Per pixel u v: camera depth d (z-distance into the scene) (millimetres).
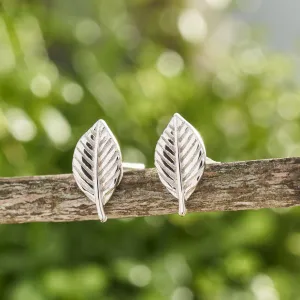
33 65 212
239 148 235
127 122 221
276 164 124
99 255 207
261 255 231
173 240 215
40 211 129
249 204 124
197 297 205
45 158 204
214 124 236
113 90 226
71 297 181
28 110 199
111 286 204
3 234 202
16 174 197
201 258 209
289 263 228
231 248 208
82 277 182
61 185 129
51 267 197
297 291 212
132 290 203
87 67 234
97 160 125
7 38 204
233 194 124
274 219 224
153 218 213
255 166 124
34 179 130
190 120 235
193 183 122
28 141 198
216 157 228
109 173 125
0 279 197
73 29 246
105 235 210
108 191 125
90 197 125
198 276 201
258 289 202
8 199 130
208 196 125
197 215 210
